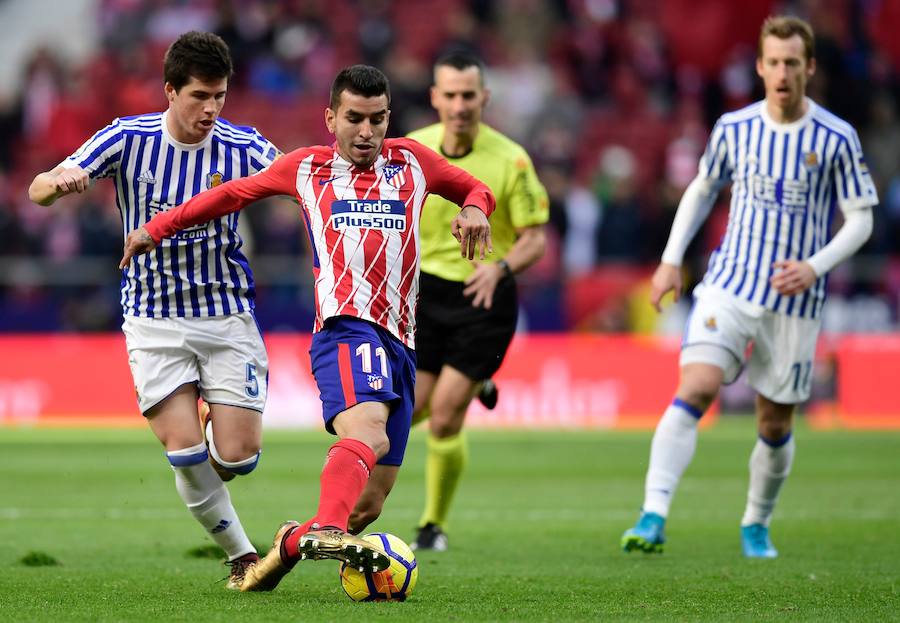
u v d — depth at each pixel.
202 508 18.81
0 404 58.88
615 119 78.62
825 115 24.14
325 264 17.58
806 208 24.11
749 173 24.33
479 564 22.81
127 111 76.12
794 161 24.00
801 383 24.17
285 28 78.75
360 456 16.62
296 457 46.31
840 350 60.56
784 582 20.06
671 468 24.03
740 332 24.27
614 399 59.44
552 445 52.06
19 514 31.36
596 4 83.00
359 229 17.52
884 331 62.62
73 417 58.94
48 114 76.12
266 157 19.38
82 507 32.91
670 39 82.62
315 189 17.67
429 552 24.97
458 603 17.22
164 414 18.75
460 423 26.00
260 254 62.66
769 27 24.08
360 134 17.31
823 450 49.59
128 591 18.38
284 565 17.48
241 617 15.52
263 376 19.42
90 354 59.31
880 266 62.88
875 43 83.00
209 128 18.62
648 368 59.38
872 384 60.34
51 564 22.09
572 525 29.83
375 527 29.61
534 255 27.05
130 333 19.03
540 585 19.58
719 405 62.25
